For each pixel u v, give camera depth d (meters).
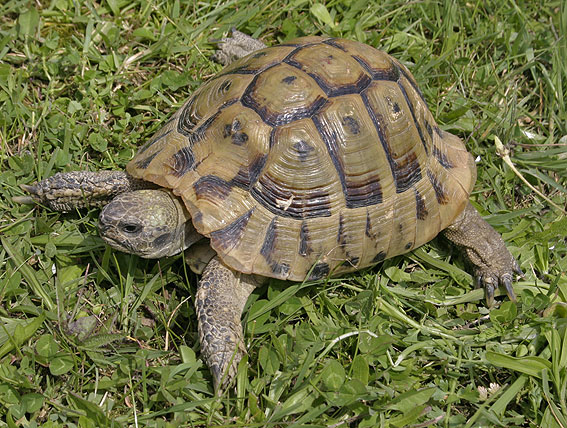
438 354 0.65
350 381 0.62
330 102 0.65
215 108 0.65
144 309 0.66
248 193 0.63
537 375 0.64
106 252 0.66
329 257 0.65
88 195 0.67
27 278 0.65
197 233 0.65
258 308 0.65
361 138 0.65
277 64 0.66
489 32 0.81
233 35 0.77
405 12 0.81
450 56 0.78
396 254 0.67
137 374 0.64
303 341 0.64
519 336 0.66
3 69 0.73
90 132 0.72
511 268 0.68
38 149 0.70
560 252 0.71
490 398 0.64
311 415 0.62
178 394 0.63
